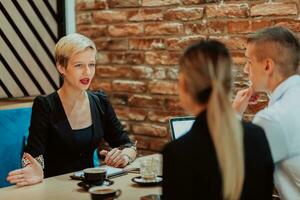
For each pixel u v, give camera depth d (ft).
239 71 9.81
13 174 6.77
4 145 9.27
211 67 4.24
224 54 4.30
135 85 11.44
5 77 11.78
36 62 12.35
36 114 7.91
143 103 11.35
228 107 4.22
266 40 6.07
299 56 6.16
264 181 4.61
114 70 11.77
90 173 6.49
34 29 12.25
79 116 8.16
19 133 9.54
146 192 6.38
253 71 6.26
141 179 6.82
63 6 12.34
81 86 7.91
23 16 12.03
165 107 10.99
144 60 11.23
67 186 6.70
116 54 11.69
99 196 5.69
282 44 6.00
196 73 4.28
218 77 4.22
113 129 8.72
